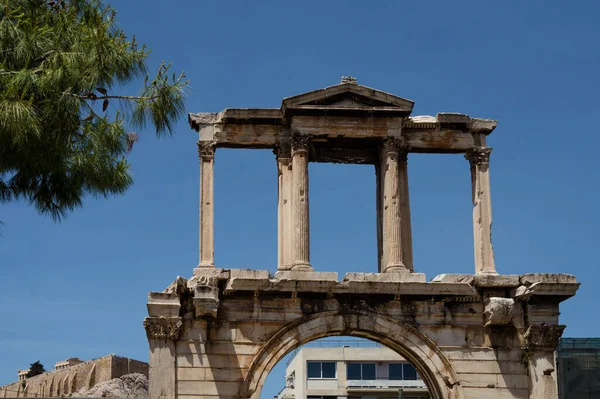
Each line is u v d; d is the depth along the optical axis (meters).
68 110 32.94
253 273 48.44
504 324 49.75
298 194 49.78
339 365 100.75
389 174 50.41
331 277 48.69
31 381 94.88
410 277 49.19
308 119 50.47
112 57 34.28
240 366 48.38
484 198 51.50
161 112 35.19
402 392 92.38
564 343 70.12
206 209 49.88
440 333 49.75
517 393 49.50
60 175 35.72
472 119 52.12
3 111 31.12
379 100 50.59
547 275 49.62
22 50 33.09
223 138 50.75
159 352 48.00
